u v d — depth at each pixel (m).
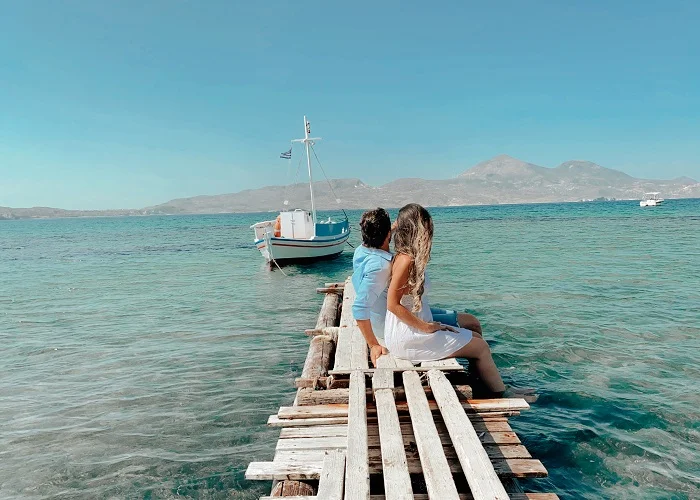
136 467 5.02
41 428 6.03
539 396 6.23
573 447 4.90
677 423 5.38
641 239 31.33
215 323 11.86
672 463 4.58
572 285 14.59
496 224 66.62
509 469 3.63
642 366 7.29
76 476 4.89
